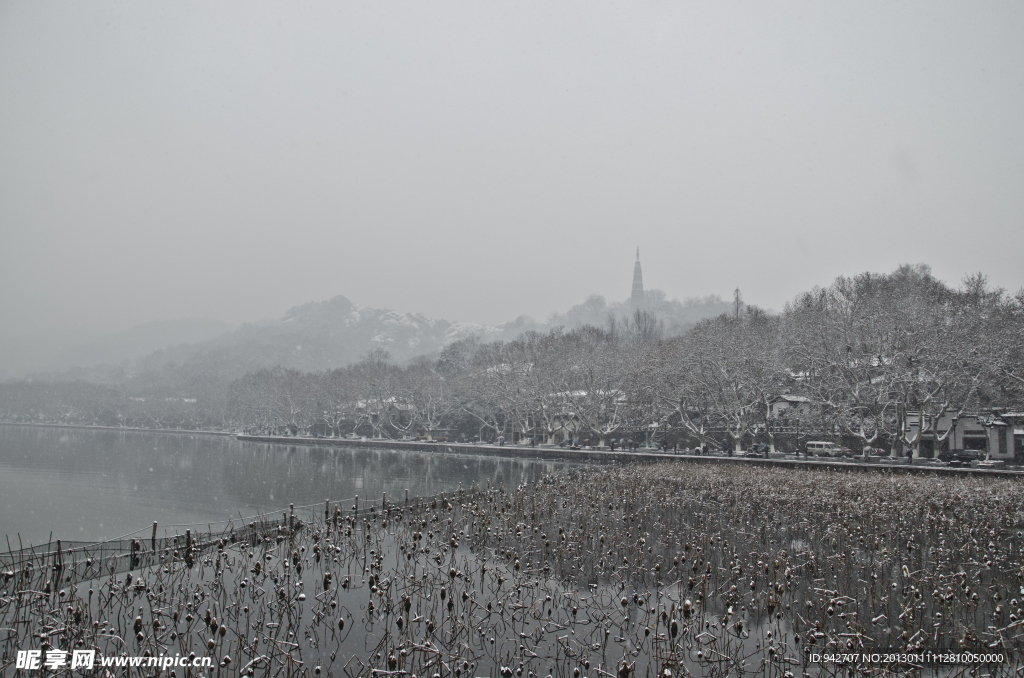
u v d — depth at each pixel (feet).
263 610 71.00
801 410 304.09
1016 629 68.49
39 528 163.02
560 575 88.22
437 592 80.12
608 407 366.84
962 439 282.97
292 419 586.45
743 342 297.74
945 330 248.73
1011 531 113.80
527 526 114.01
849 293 347.97
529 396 395.96
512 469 296.30
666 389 309.83
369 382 540.11
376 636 67.72
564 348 391.65
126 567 91.76
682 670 57.93
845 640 64.08
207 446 486.79
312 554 98.58
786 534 109.50
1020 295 277.03
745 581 83.51
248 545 101.65
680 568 88.69
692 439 347.15
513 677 56.70
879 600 77.41
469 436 472.85
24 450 421.18
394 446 439.63
